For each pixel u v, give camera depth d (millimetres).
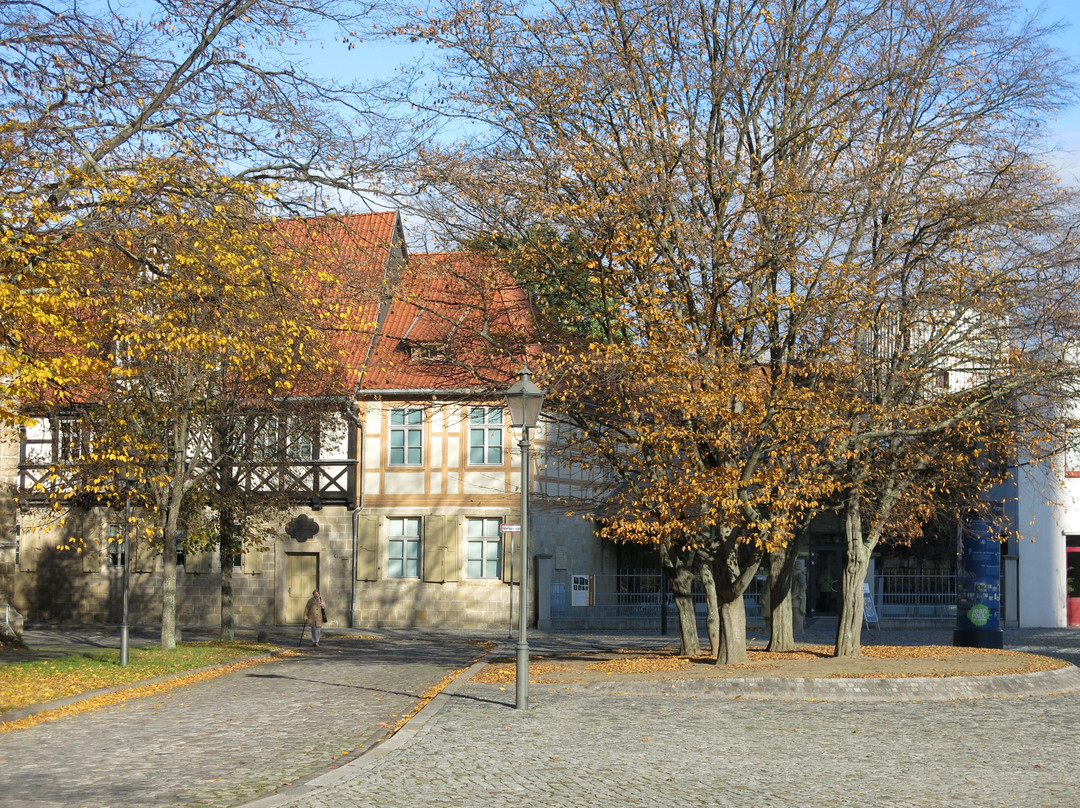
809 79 18500
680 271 17422
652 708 14289
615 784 9375
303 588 36719
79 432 20531
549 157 18297
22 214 13758
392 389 35938
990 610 24109
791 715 13688
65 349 17312
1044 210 18062
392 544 36344
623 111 18266
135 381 22406
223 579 29203
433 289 20484
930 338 18922
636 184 16969
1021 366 18219
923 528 34812
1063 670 17312
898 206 17766
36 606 37750
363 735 12164
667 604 35094
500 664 21797
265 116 14906
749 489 17828
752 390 16156
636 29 18562
